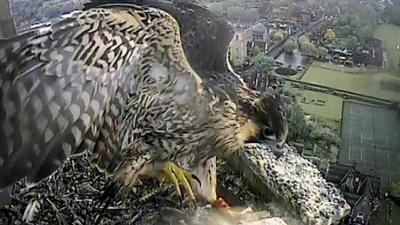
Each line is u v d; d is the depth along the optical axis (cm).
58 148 37
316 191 57
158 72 44
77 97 38
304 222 55
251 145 61
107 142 44
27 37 37
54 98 37
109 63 39
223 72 50
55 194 59
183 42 48
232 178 63
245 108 49
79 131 38
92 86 38
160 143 49
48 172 36
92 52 38
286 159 59
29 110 36
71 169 61
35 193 58
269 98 50
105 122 41
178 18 48
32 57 37
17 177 35
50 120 37
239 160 62
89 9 40
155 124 47
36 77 37
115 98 41
